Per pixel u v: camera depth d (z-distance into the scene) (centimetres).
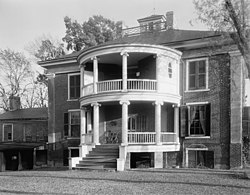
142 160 2216
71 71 2856
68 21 4994
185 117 2294
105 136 2498
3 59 5256
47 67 2970
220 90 2208
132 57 2341
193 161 2266
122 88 2142
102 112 2541
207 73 2256
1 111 5259
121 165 1888
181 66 2358
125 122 2052
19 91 5428
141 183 1384
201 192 1158
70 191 1239
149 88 2183
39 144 3133
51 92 2947
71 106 2827
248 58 1471
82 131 2378
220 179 1474
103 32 4844
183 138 2300
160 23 2909
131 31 2953
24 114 3672
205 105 2250
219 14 1543
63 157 2827
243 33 1469
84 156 2117
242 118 2188
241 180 1441
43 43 5447
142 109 2422
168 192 1170
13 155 3197
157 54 2147
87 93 2348
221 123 2186
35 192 1243
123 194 1157
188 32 2542
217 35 1891
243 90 2244
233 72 2147
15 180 1599
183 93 2339
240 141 2095
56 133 2888
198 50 2297
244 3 1463
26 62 5422
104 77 2569
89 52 2238
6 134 3625
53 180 1548
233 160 2102
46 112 3634
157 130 2098
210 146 2208
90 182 1450
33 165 3081
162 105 2327
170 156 2308
